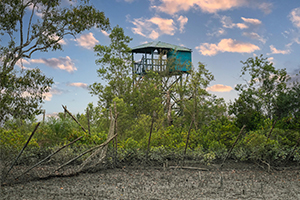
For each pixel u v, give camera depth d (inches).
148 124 473.7
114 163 315.6
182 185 236.1
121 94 807.1
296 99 529.3
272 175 290.0
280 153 346.6
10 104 346.6
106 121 482.9
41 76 367.9
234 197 199.5
